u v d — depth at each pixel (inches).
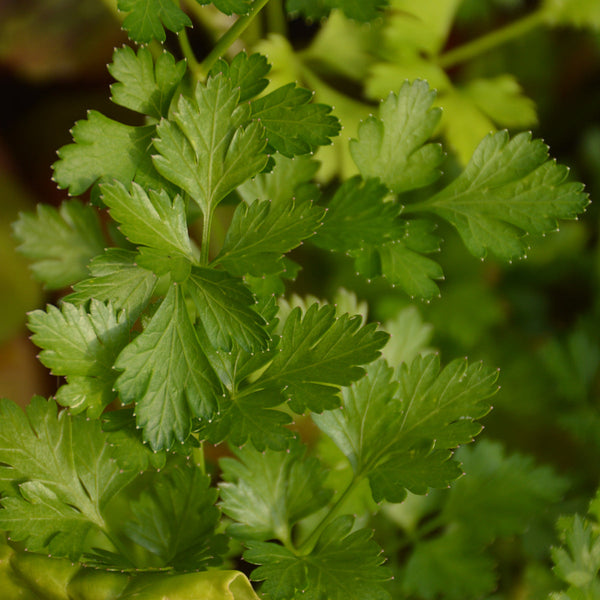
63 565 25.0
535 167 26.3
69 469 25.4
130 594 24.8
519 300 34.9
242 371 25.3
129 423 25.1
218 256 25.3
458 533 27.8
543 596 28.5
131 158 25.5
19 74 33.1
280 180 26.5
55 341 25.0
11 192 32.2
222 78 25.2
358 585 25.3
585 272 34.5
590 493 29.4
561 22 29.7
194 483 25.6
